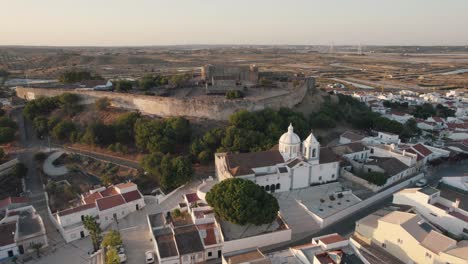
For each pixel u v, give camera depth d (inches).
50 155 5433.1
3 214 3752.5
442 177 4483.3
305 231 3558.1
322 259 2556.6
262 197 3390.7
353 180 4539.9
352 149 5088.6
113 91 7145.7
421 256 2881.4
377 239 3243.1
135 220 3764.8
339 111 7165.4
